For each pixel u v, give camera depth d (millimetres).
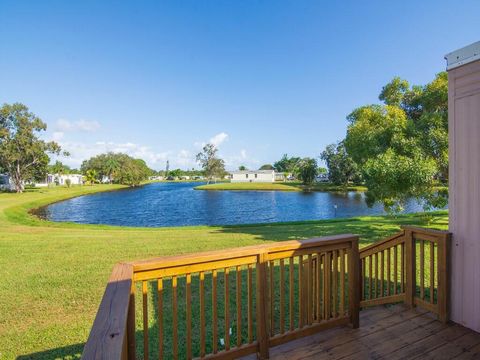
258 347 2277
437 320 2879
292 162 85312
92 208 25188
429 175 6508
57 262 5949
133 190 51219
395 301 3271
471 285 2684
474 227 2650
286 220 18406
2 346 2912
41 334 3152
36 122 37875
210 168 66625
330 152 44844
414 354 2318
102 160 70312
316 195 36906
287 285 4465
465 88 2709
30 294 4266
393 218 12414
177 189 53625
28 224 13477
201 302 2088
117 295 1344
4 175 45625
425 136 7082
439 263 2869
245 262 2232
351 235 2777
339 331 2674
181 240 8250
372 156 7953
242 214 21438
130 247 7316
